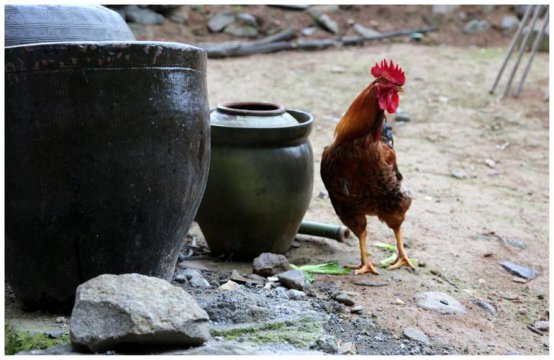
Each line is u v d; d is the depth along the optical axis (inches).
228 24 287.4
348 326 133.3
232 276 143.8
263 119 148.2
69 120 124.3
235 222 148.9
